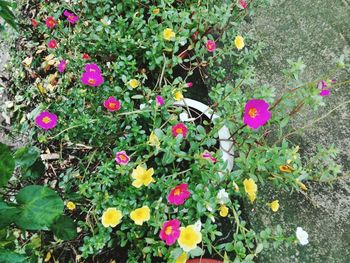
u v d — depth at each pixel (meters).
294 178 0.39
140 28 0.52
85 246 0.40
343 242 0.44
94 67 0.45
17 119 0.59
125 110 0.46
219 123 0.39
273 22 0.60
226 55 0.56
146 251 0.37
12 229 0.39
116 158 0.40
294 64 0.40
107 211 0.38
